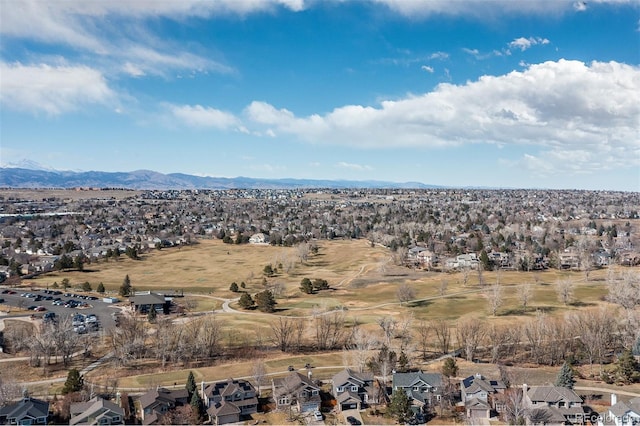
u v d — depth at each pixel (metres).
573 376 99.56
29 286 192.88
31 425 79.75
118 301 171.12
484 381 90.88
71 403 84.56
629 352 100.12
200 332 118.56
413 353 112.94
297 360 111.19
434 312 149.12
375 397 90.00
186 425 81.94
